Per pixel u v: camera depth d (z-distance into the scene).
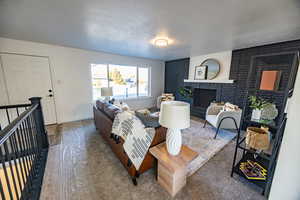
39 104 2.05
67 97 3.41
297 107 0.79
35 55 2.88
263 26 1.84
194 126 3.23
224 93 3.45
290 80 1.07
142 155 1.37
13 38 2.57
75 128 3.05
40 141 2.03
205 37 2.35
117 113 1.83
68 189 1.38
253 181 1.36
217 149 2.17
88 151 2.10
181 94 4.64
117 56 4.07
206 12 1.50
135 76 4.77
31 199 1.22
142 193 1.34
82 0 1.30
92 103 3.82
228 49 3.17
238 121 2.51
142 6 1.40
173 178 1.25
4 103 2.69
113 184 1.45
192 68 4.32
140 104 4.98
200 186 1.43
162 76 5.45
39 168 1.65
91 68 3.74
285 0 1.24
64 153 2.04
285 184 0.89
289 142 0.84
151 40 2.60
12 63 2.67
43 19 1.73
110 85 4.18
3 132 0.91
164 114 1.23
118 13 1.56
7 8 1.44
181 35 2.27
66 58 3.25
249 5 1.33
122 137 1.54
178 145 1.31
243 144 1.74
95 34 2.30
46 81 3.08
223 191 1.37
